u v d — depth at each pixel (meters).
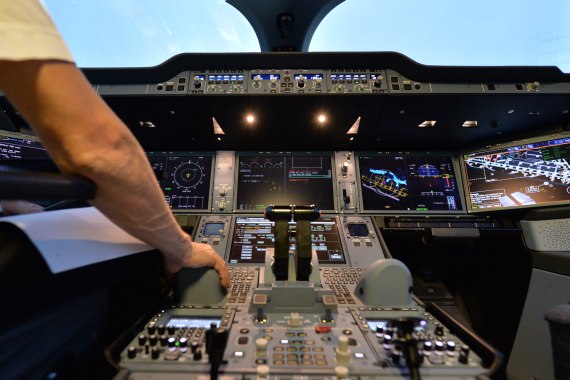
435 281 2.21
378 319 0.99
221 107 1.75
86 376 0.78
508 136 2.08
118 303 0.97
